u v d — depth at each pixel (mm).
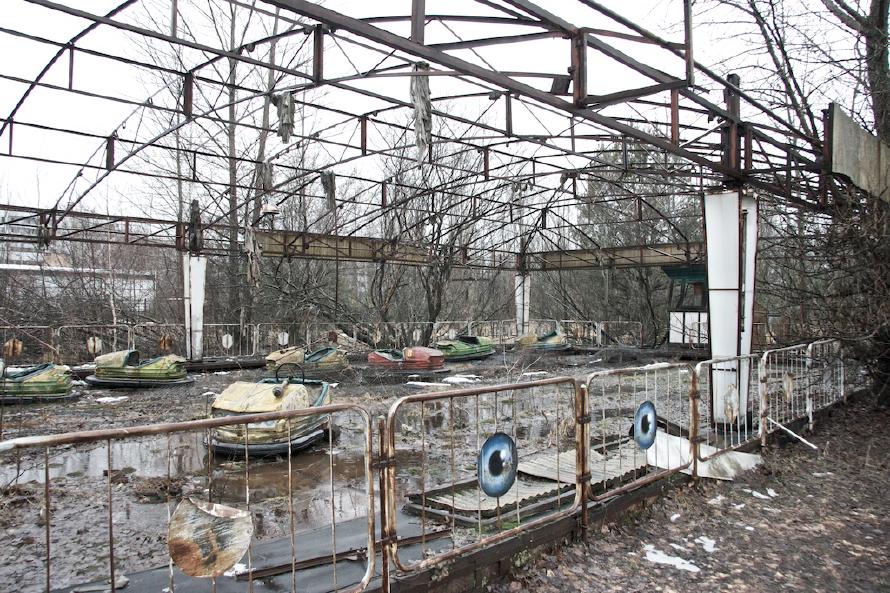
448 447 7820
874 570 4125
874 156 9023
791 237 10445
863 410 9586
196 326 16719
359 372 15367
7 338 19000
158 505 5496
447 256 21672
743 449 6684
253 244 15406
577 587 3754
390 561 3459
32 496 5680
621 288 29000
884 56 10383
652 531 4719
